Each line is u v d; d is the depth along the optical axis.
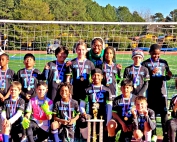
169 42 10.41
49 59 14.58
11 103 5.32
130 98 5.35
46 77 5.96
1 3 40.78
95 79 5.50
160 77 6.12
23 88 5.98
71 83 5.91
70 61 6.03
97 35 10.69
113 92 5.95
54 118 5.24
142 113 5.01
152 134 5.13
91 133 5.21
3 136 4.99
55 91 5.90
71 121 5.16
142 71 5.98
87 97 5.48
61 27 11.03
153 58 6.23
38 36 12.62
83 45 5.98
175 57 19.11
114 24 8.00
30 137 5.01
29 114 5.16
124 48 10.84
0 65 6.05
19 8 40.84
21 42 12.86
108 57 5.99
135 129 4.92
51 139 5.16
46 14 42.62
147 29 10.12
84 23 7.94
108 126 5.20
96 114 5.21
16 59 15.30
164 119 5.98
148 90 6.19
